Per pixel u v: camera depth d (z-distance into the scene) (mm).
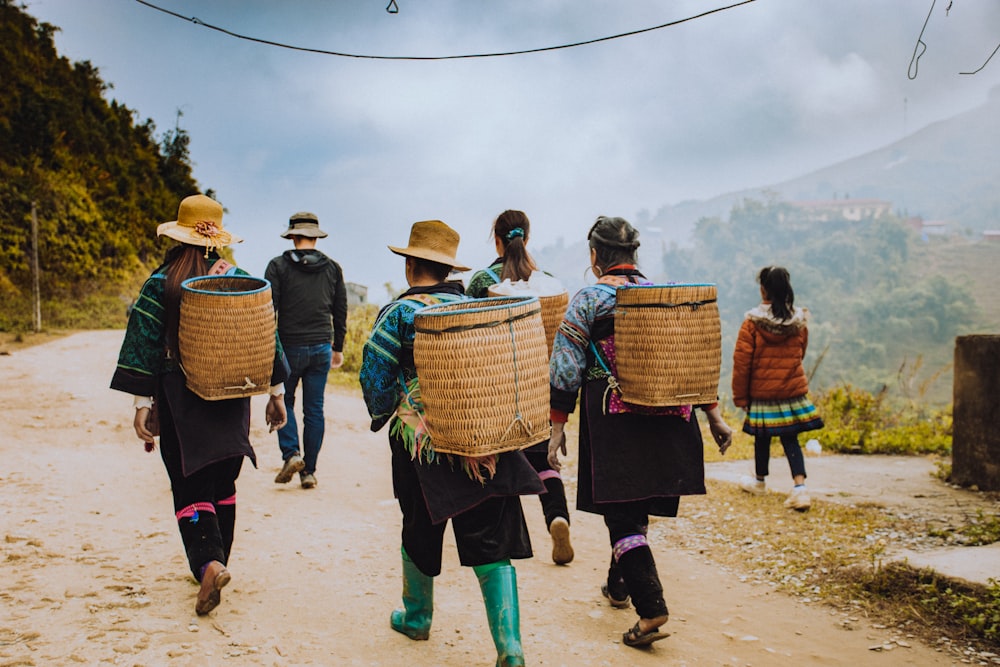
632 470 3375
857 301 197625
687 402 3291
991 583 3904
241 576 3977
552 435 3562
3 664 2826
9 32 46344
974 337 6590
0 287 31125
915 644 3639
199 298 3207
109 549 4219
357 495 5867
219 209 3609
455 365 2658
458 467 2820
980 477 6543
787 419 5984
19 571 3807
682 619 3912
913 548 4875
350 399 10875
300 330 5801
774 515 5746
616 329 3367
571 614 3830
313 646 3201
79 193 41312
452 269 3209
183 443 3287
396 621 3434
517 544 2924
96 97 52594
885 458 8297
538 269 4676
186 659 2955
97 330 27469
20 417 7934
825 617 3973
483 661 3205
